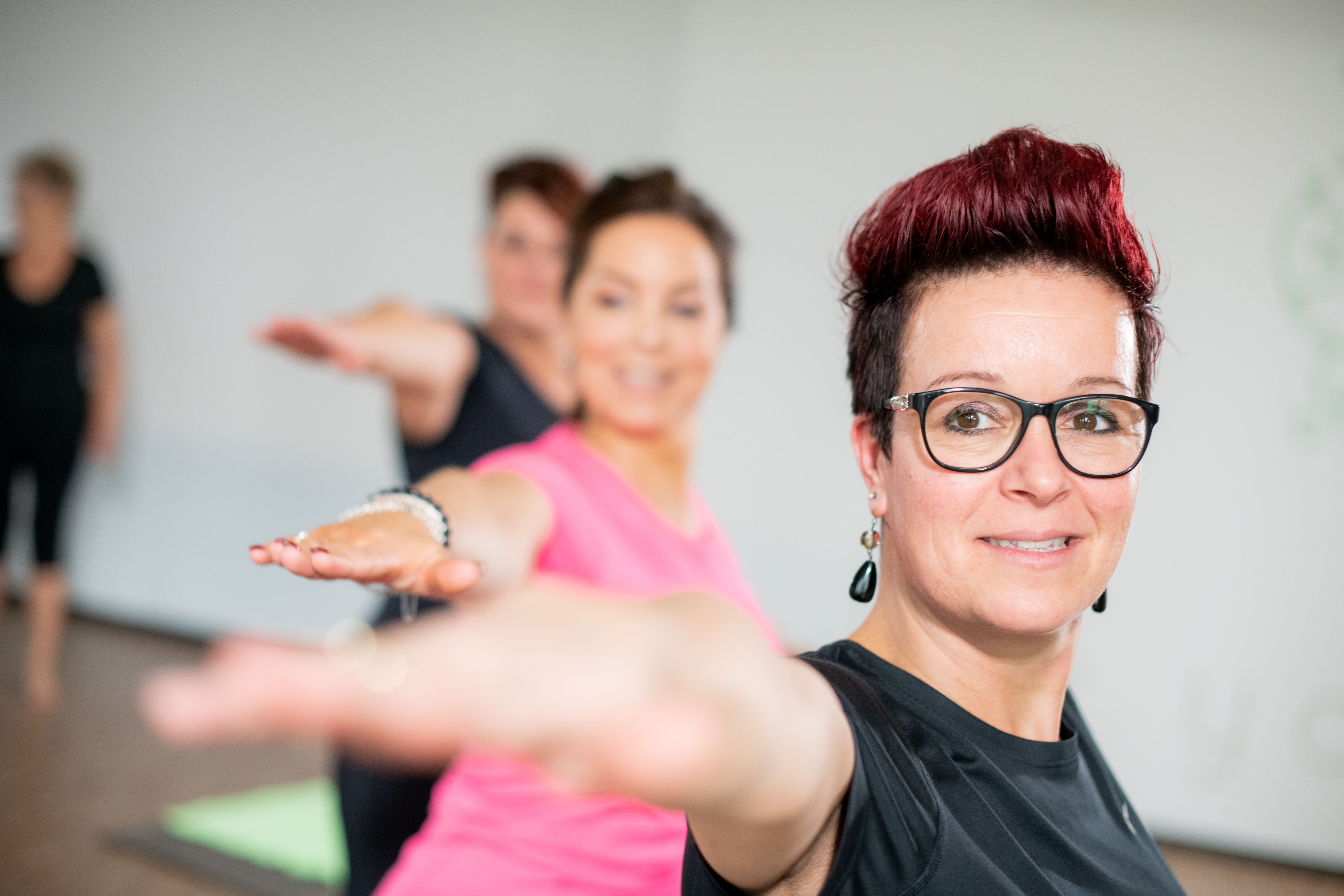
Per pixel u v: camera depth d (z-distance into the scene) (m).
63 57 6.66
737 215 4.75
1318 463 3.97
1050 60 4.26
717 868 0.79
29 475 5.51
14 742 4.38
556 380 3.19
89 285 4.93
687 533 2.07
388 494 0.94
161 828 3.64
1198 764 4.10
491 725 0.50
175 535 6.38
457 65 5.61
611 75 5.15
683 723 0.58
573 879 1.65
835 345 4.53
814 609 4.54
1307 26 3.95
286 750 4.62
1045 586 0.92
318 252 5.98
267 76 6.11
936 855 0.79
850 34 4.57
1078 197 0.93
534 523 1.74
